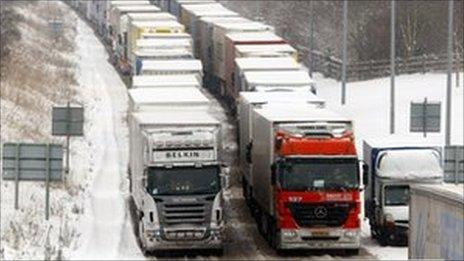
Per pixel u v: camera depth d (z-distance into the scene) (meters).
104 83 147.88
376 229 66.38
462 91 119.62
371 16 159.00
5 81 118.00
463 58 138.75
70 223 65.88
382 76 146.38
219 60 124.69
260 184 67.88
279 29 180.88
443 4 150.38
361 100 123.62
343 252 62.31
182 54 113.25
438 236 45.22
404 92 124.50
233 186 85.25
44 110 112.81
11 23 168.88
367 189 68.62
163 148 60.66
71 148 96.62
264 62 99.06
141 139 62.06
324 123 61.91
